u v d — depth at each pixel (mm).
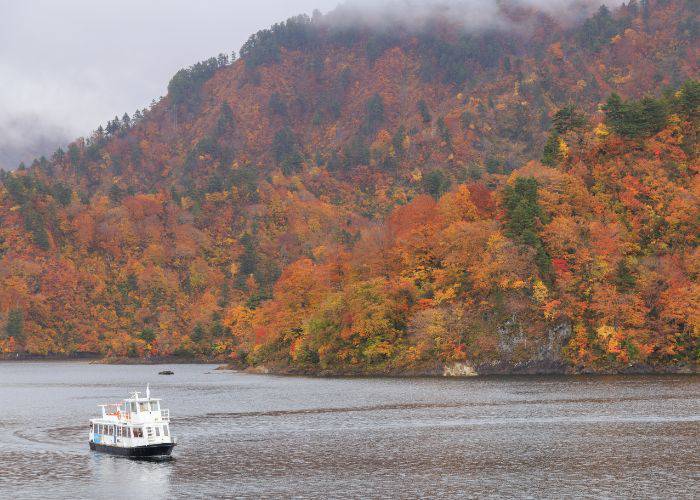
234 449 83938
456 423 98125
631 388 131250
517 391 132000
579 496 62125
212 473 72438
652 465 71625
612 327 161750
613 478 67312
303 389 150625
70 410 126000
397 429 94812
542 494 62906
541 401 117000
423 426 96500
